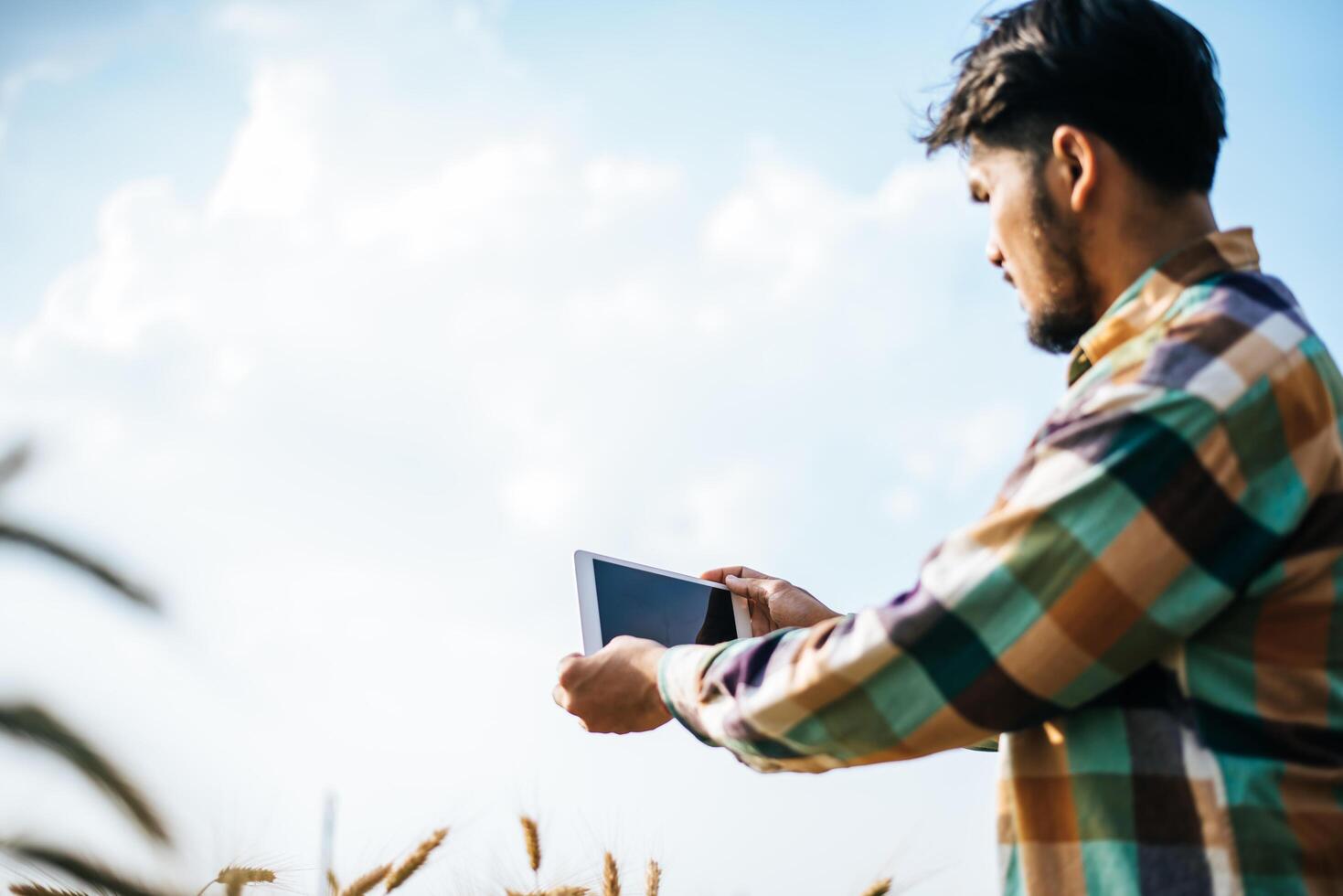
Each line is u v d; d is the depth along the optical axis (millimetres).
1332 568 757
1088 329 902
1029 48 913
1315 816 719
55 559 1927
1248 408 750
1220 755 733
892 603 789
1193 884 719
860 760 816
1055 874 770
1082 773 772
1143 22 896
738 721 857
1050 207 897
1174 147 876
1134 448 745
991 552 758
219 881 1690
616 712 1005
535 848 1825
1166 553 731
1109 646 739
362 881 1767
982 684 754
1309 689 740
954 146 987
